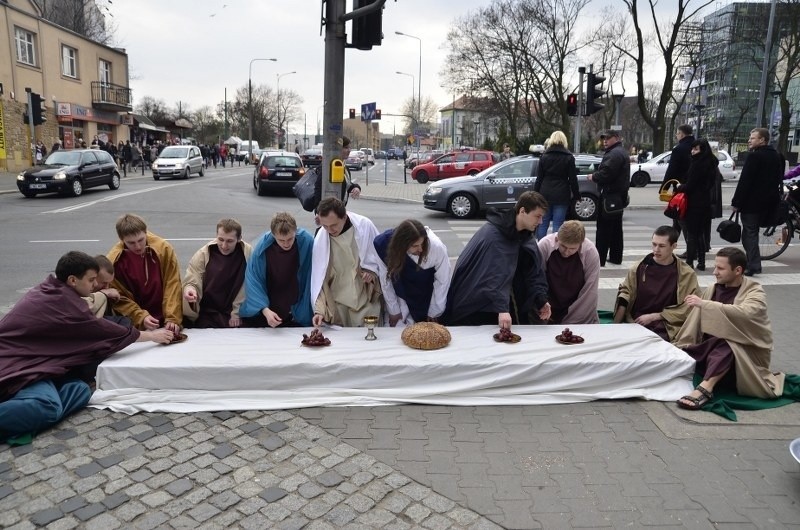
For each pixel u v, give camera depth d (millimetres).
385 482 3100
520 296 4891
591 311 5109
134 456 3316
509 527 2766
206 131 77500
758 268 8086
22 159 27594
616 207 8359
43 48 29078
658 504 2955
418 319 4918
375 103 23891
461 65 43906
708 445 3531
